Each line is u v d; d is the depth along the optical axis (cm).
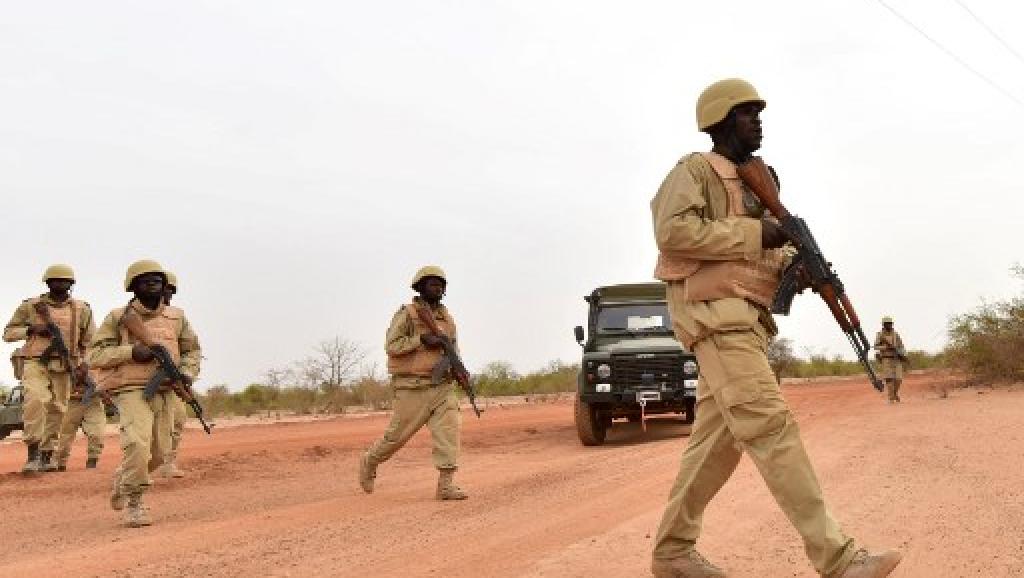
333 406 3058
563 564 488
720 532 551
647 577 452
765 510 616
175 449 1150
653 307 1581
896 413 1407
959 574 445
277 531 675
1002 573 443
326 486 1003
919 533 532
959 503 618
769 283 406
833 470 796
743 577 448
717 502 648
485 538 595
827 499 651
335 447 1517
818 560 371
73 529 740
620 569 470
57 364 1220
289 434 1905
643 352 1419
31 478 1146
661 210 403
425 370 838
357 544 603
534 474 995
